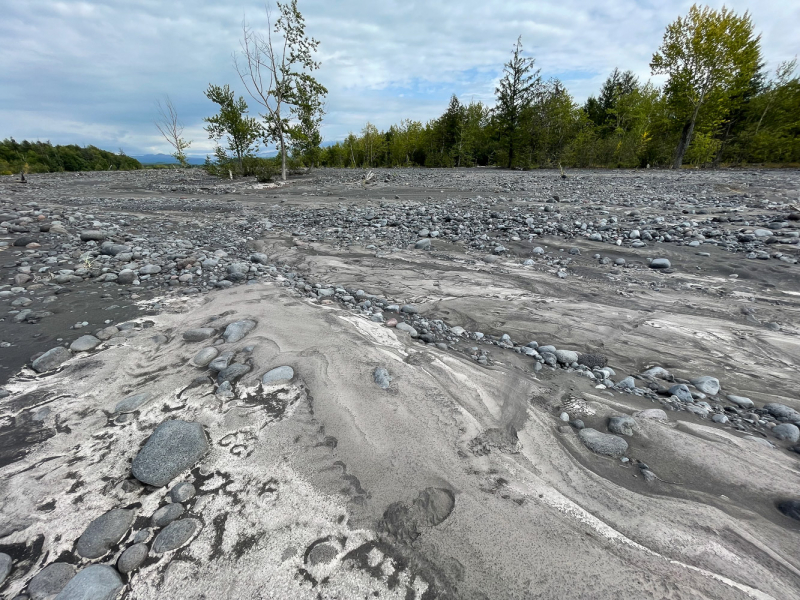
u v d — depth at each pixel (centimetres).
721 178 1453
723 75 2175
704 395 286
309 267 557
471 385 282
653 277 500
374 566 159
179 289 438
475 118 3784
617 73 3653
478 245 641
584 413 261
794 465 218
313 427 233
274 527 176
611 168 2692
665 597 148
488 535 171
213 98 2020
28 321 354
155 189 1548
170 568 160
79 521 179
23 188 1541
